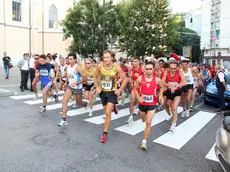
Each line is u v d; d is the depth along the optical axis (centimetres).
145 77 510
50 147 496
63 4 3441
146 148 508
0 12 2756
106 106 540
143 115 539
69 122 684
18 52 3025
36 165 416
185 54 2103
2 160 431
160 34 2203
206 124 736
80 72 649
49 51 3444
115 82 541
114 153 481
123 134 601
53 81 905
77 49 1938
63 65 1155
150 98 508
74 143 523
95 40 1928
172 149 518
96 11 1892
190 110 912
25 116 730
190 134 630
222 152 361
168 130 659
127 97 1133
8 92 1073
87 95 855
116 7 2028
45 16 3388
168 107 726
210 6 5350
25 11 3109
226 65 1838
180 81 634
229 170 343
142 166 430
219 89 902
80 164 426
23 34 3086
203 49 5659
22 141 524
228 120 388
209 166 441
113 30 1948
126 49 2244
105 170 409
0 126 623
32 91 1202
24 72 1198
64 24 1980
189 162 455
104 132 539
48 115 751
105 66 528
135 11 2222
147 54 2236
